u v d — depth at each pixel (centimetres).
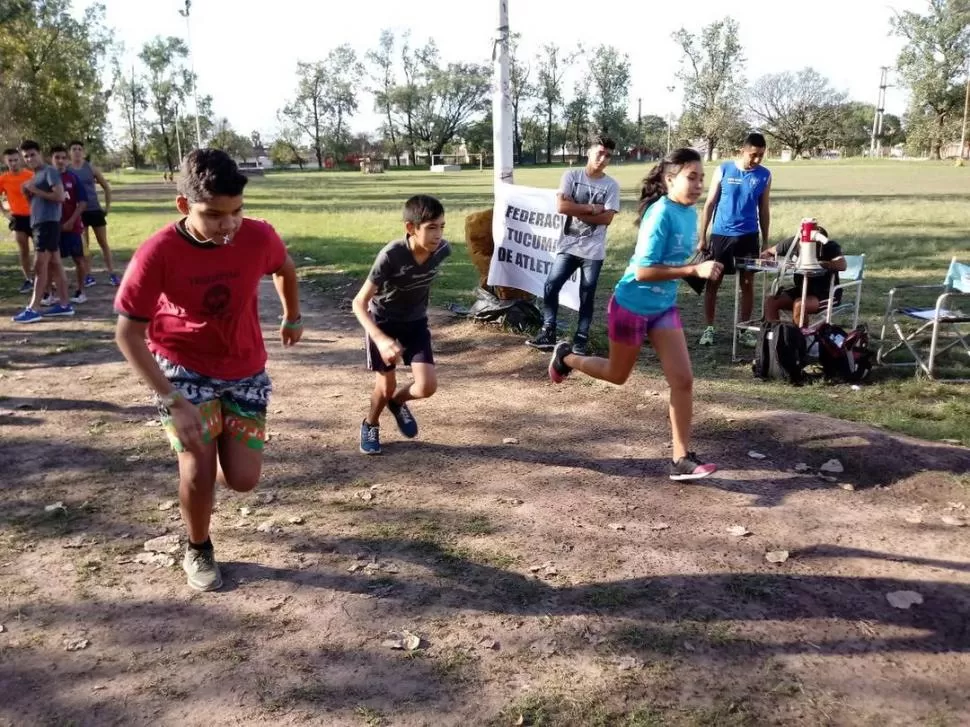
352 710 295
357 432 587
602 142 725
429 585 378
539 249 825
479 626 346
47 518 457
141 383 722
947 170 5491
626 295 466
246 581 386
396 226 2084
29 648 337
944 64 7681
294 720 290
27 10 4412
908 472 480
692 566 391
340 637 340
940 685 306
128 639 342
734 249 796
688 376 467
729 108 8619
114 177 7644
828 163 8050
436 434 579
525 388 680
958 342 789
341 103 11306
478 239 879
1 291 1217
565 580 380
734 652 326
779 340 692
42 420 624
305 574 391
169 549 418
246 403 359
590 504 461
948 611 353
